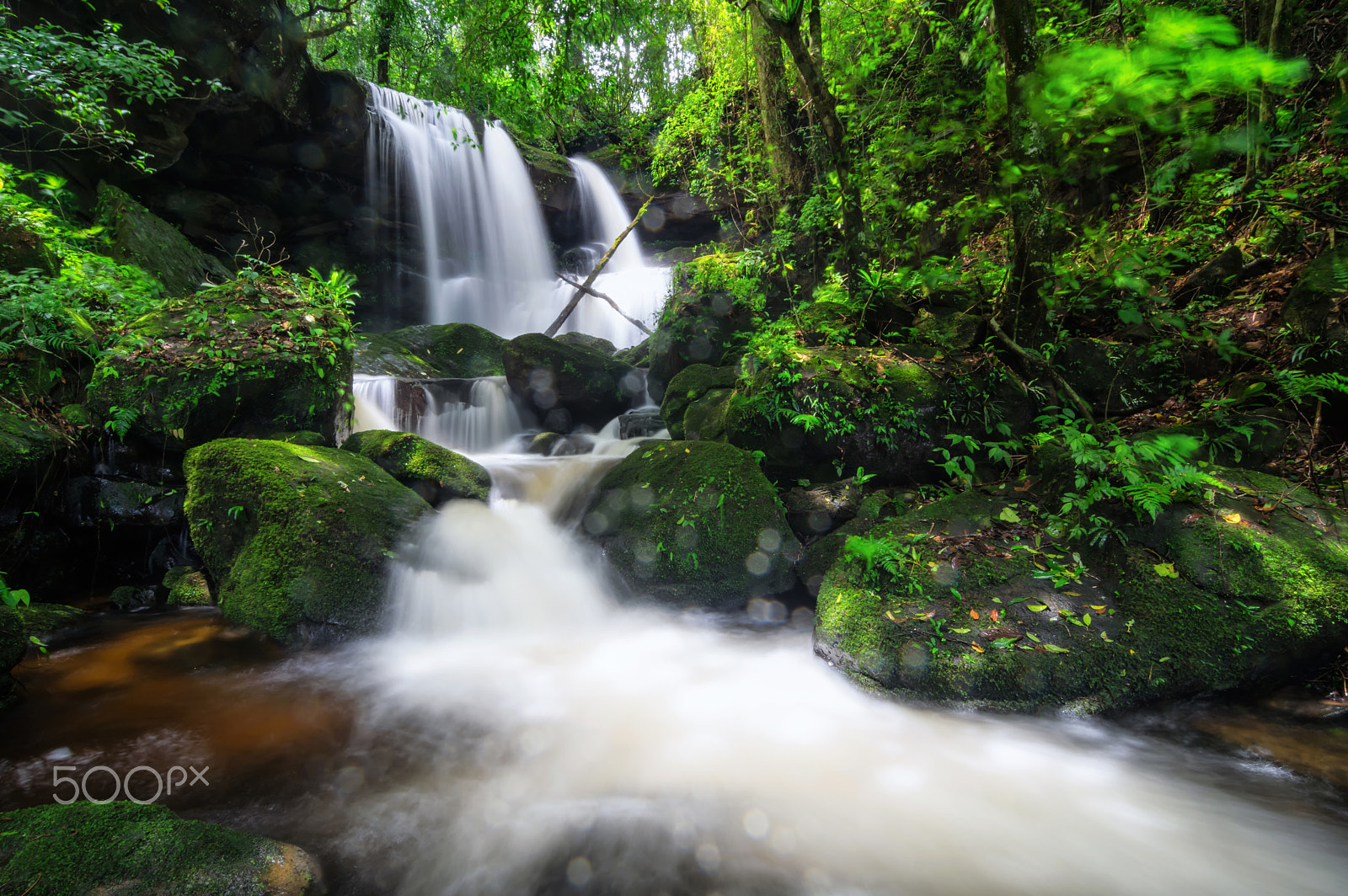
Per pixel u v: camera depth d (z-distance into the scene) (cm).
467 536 493
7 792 265
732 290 756
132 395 522
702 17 1092
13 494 461
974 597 364
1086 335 573
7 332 534
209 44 956
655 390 840
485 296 1606
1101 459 379
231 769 287
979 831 252
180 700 350
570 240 1800
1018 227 507
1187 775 278
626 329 1420
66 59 681
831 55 775
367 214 1425
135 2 855
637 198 1773
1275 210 513
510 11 931
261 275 672
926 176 864
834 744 315
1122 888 221
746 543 481
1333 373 395
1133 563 356
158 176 1113
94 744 302
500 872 229
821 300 654
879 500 500
